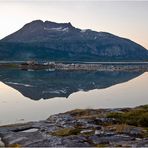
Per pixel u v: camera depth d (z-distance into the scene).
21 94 125.12
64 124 57.47
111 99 114.62
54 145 42.25
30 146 43.38
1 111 81.31
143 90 149.62
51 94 126.88
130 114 60.75
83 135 46.72
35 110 84.38
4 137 51.38
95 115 63.31
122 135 46.34
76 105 97.38
